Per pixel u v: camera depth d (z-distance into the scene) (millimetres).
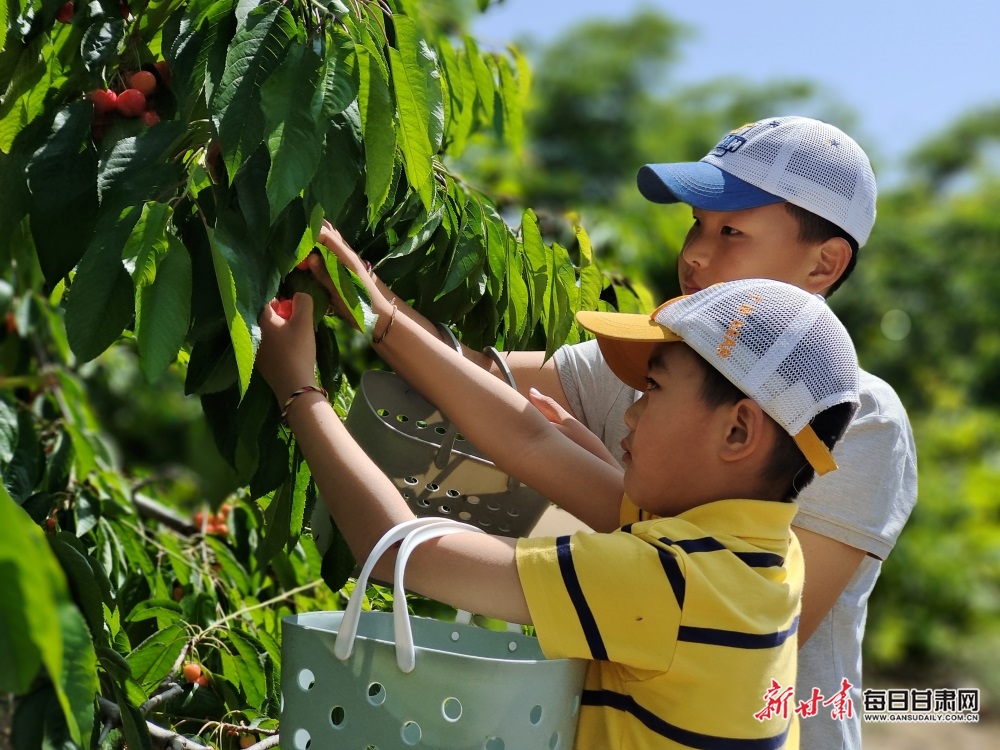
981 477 7520
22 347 2459
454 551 1035
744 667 990
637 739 1027
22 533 578
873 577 1341
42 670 908
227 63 1016
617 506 1208
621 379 1289
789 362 1067
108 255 1004
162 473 2705
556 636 998
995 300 9820
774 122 1421
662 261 3439
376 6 1193
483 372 1237
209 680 1505
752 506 1057
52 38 1275
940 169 15438
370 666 976
